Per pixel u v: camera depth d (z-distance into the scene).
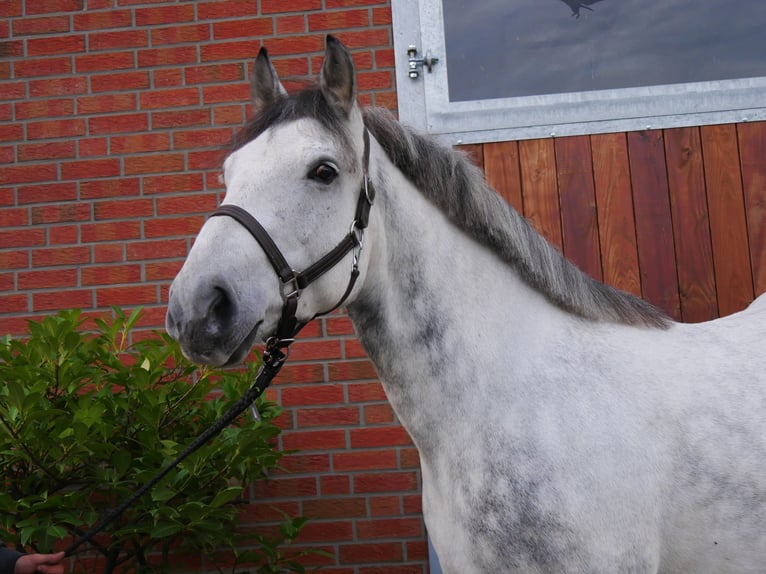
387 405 2.58
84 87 2.77
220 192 2.71
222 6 2.77
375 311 1.48
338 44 1.38
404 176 1.54
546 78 2.72
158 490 1.93
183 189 2.72
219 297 1.21
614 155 2.64
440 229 1.51
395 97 2.71
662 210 2.61
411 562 2.51
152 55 2.77
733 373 1.44
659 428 1.37
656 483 1.34
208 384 2.17
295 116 1.38
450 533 1.40
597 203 2.62
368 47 2.72
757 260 2.56
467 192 1.53
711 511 1.35
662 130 2.64
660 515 1.35
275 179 1.31
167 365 2.65
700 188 2.61
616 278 2.59
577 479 1.31
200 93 2.75
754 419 1.38
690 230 2.59
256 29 2.76
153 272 2.69
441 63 2.71
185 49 2.77
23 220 2.73
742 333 1.54
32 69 2.79
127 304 2.68
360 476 2.56
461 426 1.40
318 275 1.33
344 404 2.59
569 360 1.43
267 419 2.30
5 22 2.79
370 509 2.54
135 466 2.09
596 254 2.60
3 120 2.78
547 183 2.65
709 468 1.35
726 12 2.70
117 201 2.72
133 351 2.65
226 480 2.19
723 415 1.38
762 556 1.34
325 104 1.40
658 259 2.59
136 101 2.76
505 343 1.45
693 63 2.69
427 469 1.47
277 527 2.55
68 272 2.70
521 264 1.51
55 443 1.88
